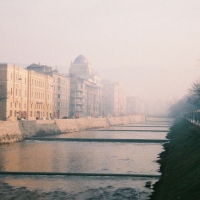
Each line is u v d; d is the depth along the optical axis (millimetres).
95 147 97000
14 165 64500
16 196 43344
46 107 172375
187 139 78750
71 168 62344
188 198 34469
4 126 103750
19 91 140750
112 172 58906
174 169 52594
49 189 46781
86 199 42281
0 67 130250
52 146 97438
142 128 197375
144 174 56531
